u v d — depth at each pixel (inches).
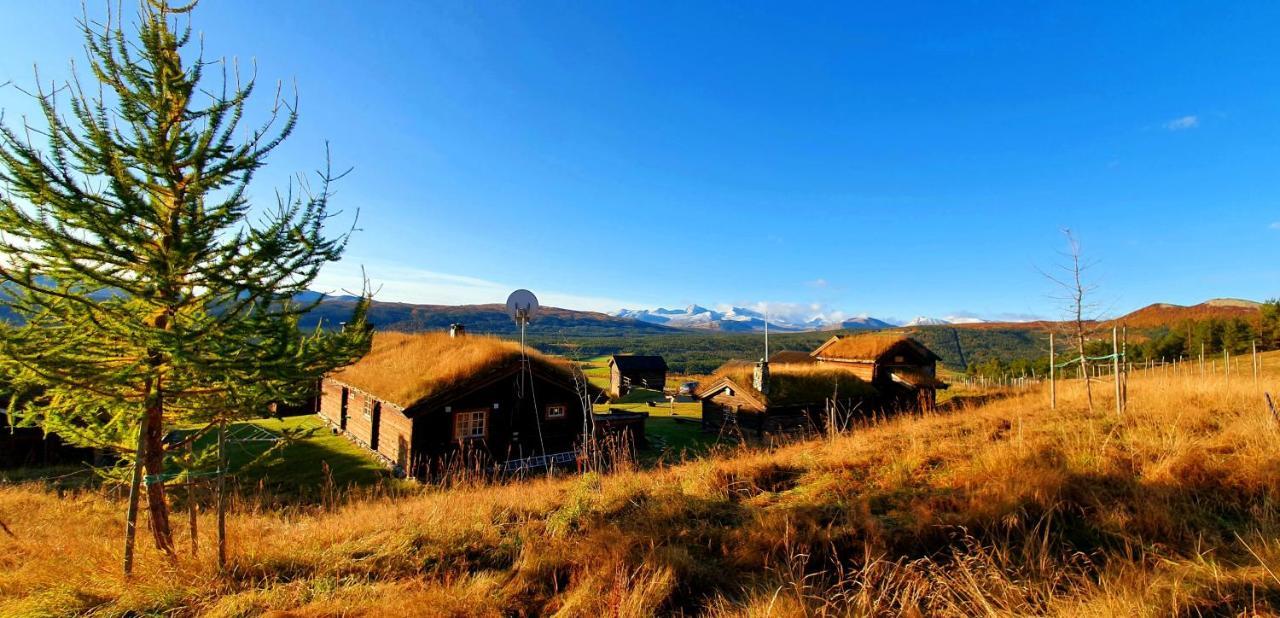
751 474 300.0
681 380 2230.6
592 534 223.8
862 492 256.1
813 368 1012.5
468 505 297.6
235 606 184.2
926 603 165.0
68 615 177.8
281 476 617.6
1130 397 505.4
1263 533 178.9
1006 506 210.2
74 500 424.8
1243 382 523.8
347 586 199.0
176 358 189.3
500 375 665.0
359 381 738.2
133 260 191.3
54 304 186.5
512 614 180.1
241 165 213.9
